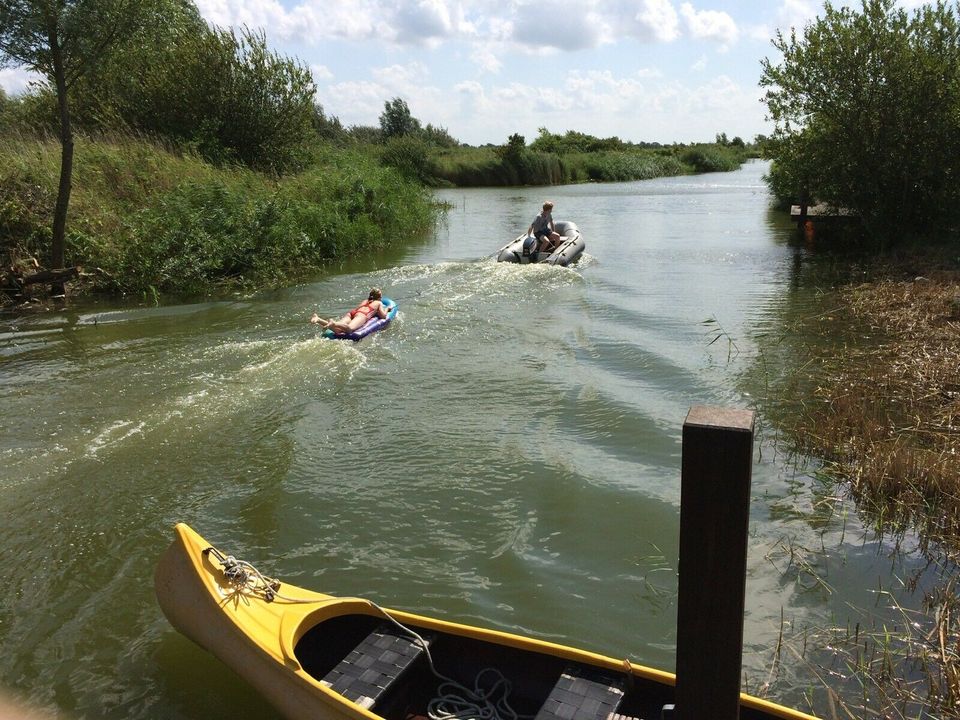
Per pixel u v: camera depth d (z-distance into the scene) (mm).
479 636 3736
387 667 3635
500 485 6234
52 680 4055
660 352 9562
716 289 13578
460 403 7984
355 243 17953
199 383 8523
